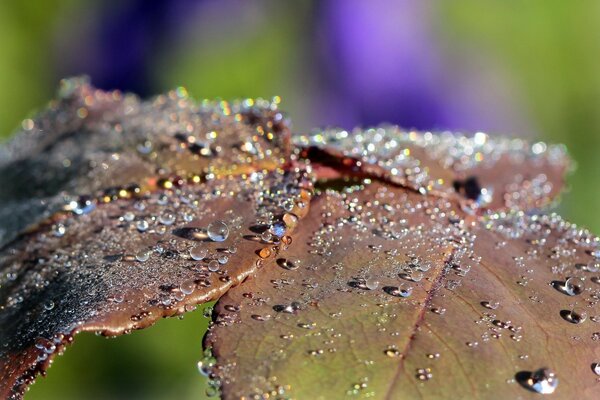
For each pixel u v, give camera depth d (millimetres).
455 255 148
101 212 156
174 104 175
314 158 158
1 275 151
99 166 162
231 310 141
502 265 148
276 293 143
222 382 136
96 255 149
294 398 135
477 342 139
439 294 143
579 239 153
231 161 158
